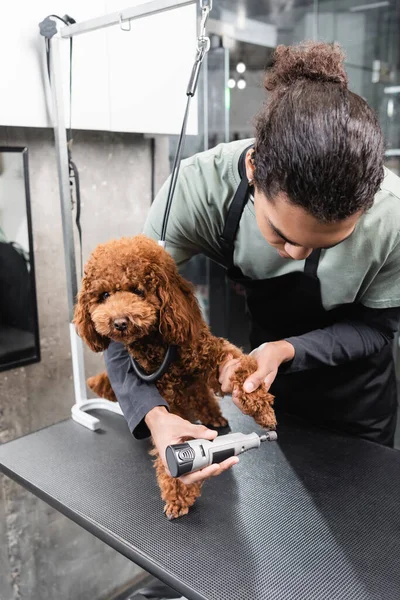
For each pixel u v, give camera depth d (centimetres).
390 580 67
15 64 111
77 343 114
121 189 152
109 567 168
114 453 99
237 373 76
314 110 58
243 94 200
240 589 66
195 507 82
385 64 246
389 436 118
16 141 124
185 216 96
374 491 85
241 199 90
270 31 207
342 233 62
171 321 74
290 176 57
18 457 98
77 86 122
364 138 57
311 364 91
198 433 73
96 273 76
